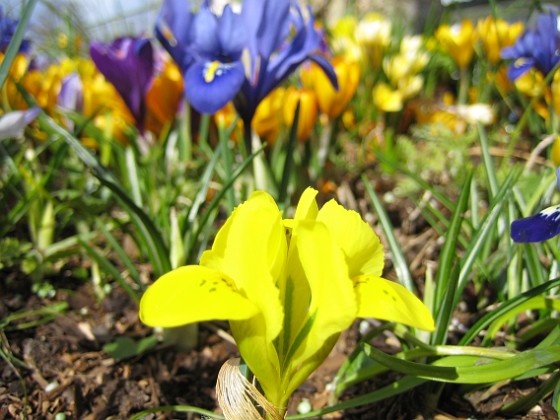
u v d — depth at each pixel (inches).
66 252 5.7
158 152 7.0
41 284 5.6
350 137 9.4
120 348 4.7
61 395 4.2
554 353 3.1
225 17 5.4
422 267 5.9
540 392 3.6
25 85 7.2
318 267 2.6
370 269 2.9
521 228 3.3
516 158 8.6
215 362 4.8
